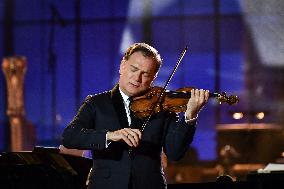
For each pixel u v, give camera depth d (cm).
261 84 3070
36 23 3212
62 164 1085
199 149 3044
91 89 3192
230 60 3116
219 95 945
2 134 3133
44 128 3184
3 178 1048
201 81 3114
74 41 3183
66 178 1105
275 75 3062
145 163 878
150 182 874
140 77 896
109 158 877
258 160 2391
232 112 2323
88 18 3186
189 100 895
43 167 1065
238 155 2414
